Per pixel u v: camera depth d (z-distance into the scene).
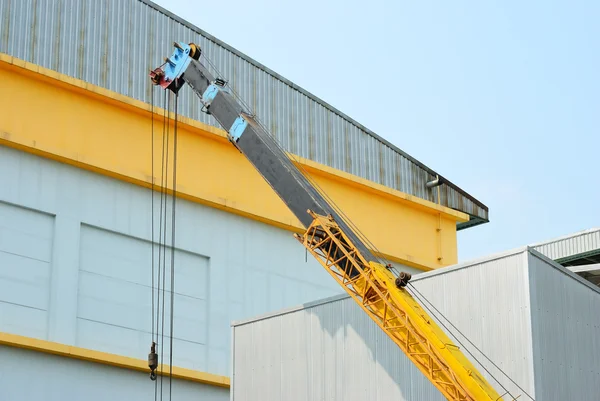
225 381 40.22
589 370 26.80
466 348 26.59
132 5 42.22
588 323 27.33
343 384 29.16
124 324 38.81
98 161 38.81
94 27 40.66
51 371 35.72
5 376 34.50
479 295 26.75
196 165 42.50
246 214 43.59
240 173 44.03
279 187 30.50
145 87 41.62
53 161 38.09
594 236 42.81
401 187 51.16
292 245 45.41
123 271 39.31
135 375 38.06
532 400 24.92
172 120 41.72
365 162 49.84
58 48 39.25
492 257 26.69
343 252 28.52
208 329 41.34
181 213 41.56
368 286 27.81
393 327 27.11
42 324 36.47
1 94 37.25
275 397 30.73
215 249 42.38
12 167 36.91
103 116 40.03
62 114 38.81
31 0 38.91
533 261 26.19
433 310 27.66
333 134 48.84
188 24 44.03
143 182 40.25
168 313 40.22
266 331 31.69
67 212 38.03
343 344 29.52
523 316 25.69
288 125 46.72
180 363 40.09
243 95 45.16
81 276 38.03
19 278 36.25
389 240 49.50
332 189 47.53
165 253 40.72
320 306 30.45
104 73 40.44
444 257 51.88
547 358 25.62
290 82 47.62
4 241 36.19
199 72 33.97
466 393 24.78
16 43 38.00
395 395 27.89
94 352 36.53
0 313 35.47
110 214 39.28
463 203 53.72
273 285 44.03
